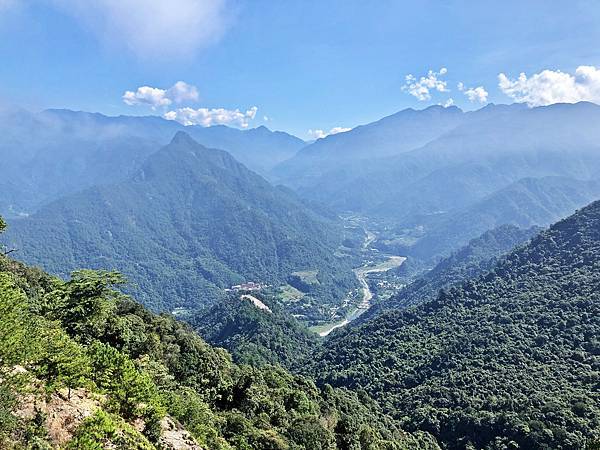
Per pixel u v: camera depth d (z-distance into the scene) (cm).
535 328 11606
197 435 3328
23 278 6306
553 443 7150
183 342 6538
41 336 2542
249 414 5553
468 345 12075
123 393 2678
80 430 2130
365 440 6412
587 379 8906
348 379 13038
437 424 9225
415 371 12156
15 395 1988
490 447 7850
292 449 4703
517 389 9338
